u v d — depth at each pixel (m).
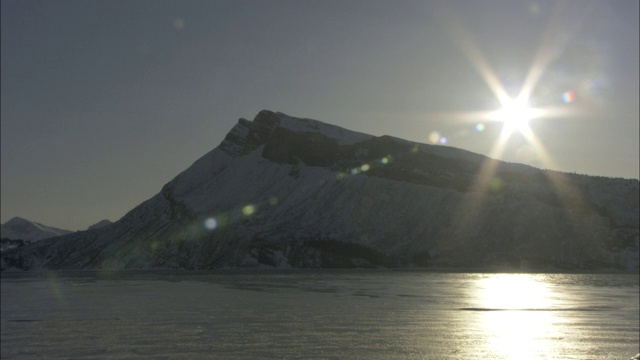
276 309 57.47
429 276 133.75
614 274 155.50
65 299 71.94
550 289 86.94
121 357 34.81
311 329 44.00
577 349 36.41
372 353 35.28
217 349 36.66
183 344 38.31
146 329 44.66
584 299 69.06
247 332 42.78
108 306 62.16
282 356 34.59
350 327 44.88
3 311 58.50
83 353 36.06
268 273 156.75
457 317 50.72
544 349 36.38
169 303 64.81
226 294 77.31
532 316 51.50
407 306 59.94
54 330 44.81
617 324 46.56
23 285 105.75
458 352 35.66
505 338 40.03
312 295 74.81
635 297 72.00
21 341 40.22
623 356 34.44
